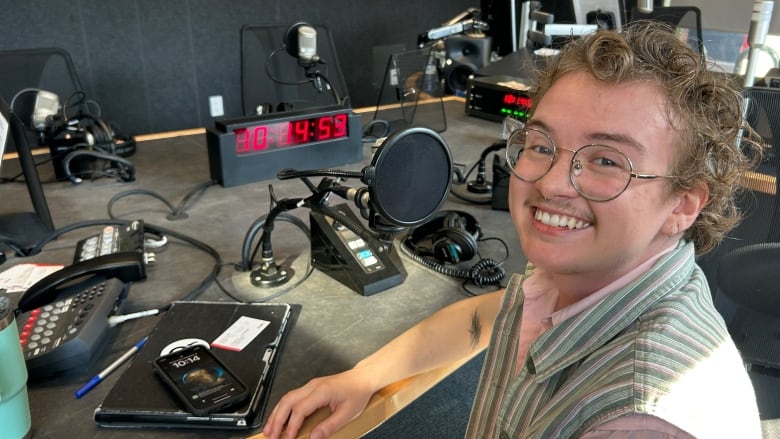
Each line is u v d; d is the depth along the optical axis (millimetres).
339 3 4219
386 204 835
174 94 3836
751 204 1196
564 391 603
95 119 1886
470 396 1982
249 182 1700
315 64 2031
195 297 1107
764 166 1166
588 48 598
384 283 1129
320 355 941
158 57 3711
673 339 555
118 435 765
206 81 3924
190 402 771
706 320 593
